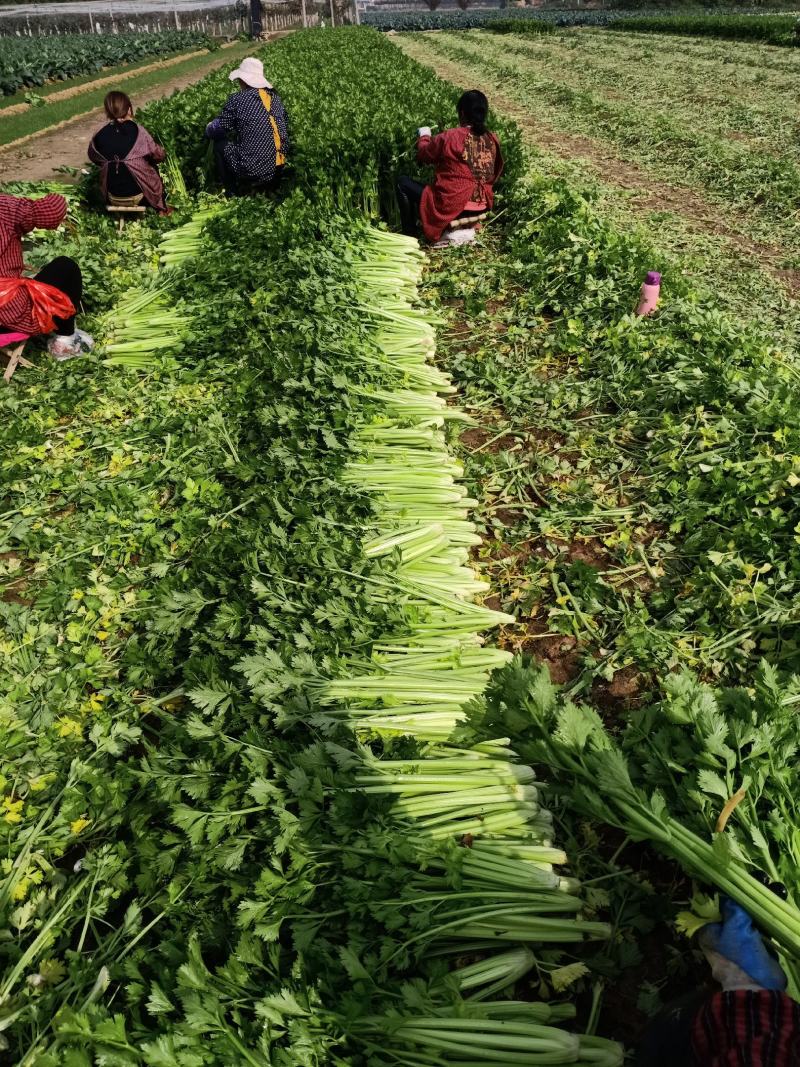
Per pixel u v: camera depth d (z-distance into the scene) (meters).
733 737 2.31
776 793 2.23
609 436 4.93
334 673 2.93
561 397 5.38
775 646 3.33
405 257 7.75
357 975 1.91
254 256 6.74
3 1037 2.01
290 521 3.64
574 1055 1.90
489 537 4.21
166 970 1.93
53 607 3.62
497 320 6.67
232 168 8.84
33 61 23.12
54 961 2.18
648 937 2.38
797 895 2.04
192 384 5.52
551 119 16.52
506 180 8.74
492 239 8.52
